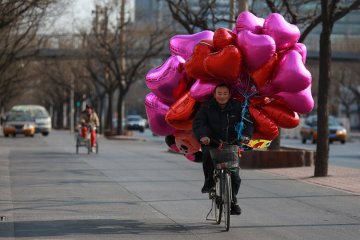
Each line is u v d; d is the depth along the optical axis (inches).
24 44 3415.4
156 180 1229.1
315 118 3622.0
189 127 709.9
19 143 2979.8
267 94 677.3
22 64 4382.4
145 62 4190.5
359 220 749.3
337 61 5620.1
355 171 1462.8
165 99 727.7
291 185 1158.3
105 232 655.8
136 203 889.5
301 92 670.5
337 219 756.6
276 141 1723.7
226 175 665.6
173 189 1071.0
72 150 2361.0
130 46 4028.1
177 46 741.3
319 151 1330.0
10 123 3880.4
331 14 1338.6
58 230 666.2
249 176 1344.7
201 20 2078.0
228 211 655.8
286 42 658.2
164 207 850.1
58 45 4466.0
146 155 2090.3
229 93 649.0
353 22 6264.8
